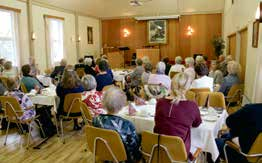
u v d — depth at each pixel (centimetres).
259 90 376
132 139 211
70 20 1030
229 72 475
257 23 409
